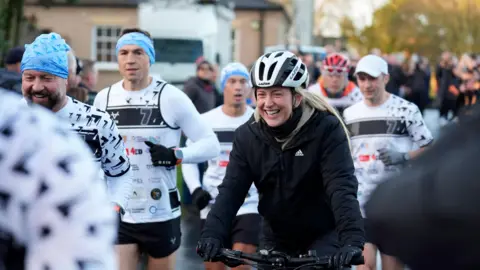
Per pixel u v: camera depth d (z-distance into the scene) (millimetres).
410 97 45969
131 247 9531
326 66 14281
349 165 7523
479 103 2932
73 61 10812
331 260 6695
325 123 7523
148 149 9516
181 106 9578
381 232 2863
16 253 3248
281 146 7590
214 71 21125
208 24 37594
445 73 42844
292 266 6910
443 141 2863
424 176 2783
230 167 7918
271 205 7863
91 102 14227
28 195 3084
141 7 37531
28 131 3146
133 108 9547
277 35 63281
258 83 7410
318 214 7785
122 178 7984
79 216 3090
